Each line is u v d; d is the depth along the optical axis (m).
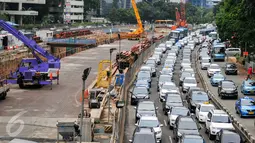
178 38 172.12
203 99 55.59
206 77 84.69
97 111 47.53
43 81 66.31
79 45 140.00
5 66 88.19
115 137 37.00
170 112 47.62
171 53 112.56
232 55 114.81
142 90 61.19
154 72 85.62
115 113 46.44
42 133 41.34
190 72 78.56
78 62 100.31
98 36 180.38
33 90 65.06
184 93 68.88
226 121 43.47
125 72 74.00
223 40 134.75
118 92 60.16
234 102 61.84
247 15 79.12
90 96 54.38
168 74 75.75
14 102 56.12
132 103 59.78
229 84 65.06
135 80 77.56
